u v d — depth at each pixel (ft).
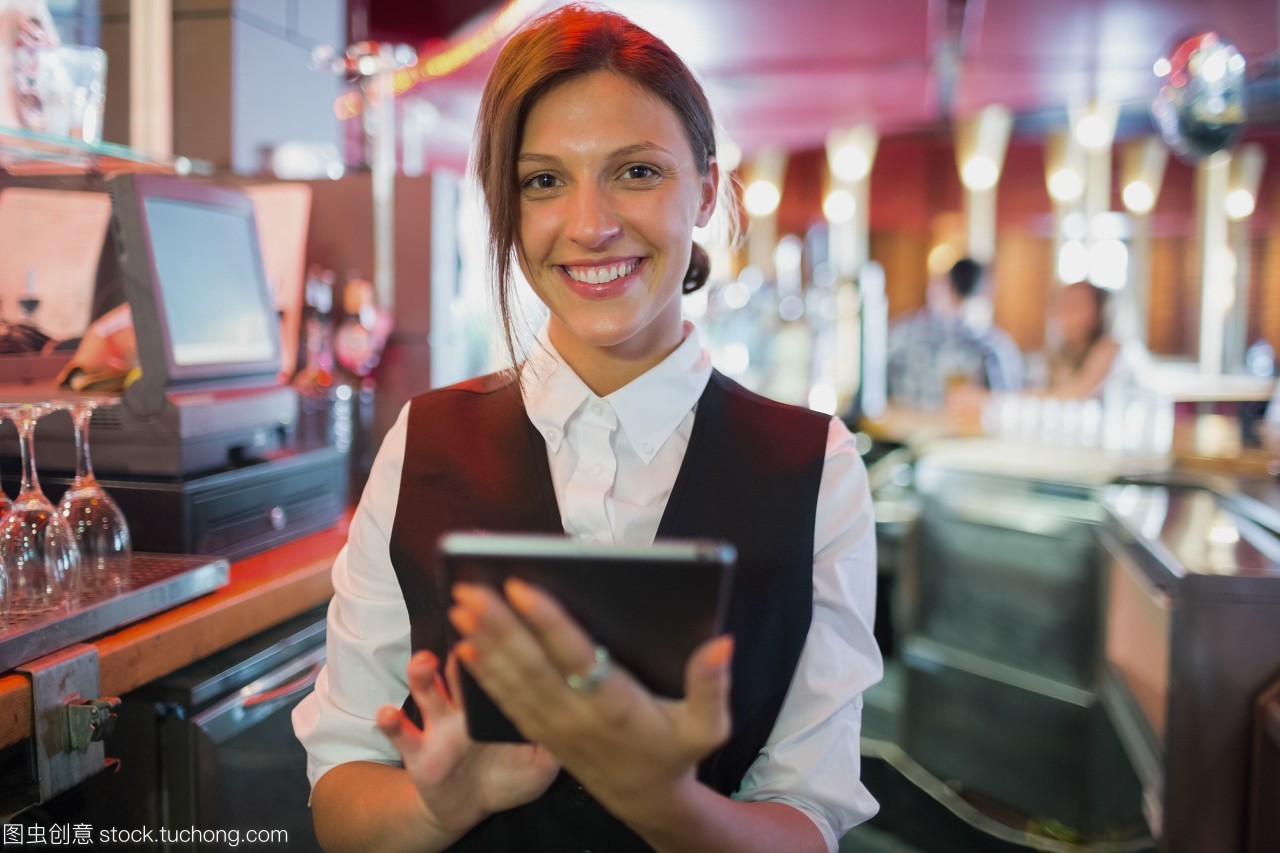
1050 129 22.21
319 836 3.28
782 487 3.33
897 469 11.90
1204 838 5.87
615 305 3.15
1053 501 8.94
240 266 5.93
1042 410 11.87
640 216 3.08
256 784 4.84
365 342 7.25
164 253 5.16
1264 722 5.65
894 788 9.71
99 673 3.92
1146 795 6.47
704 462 3.37
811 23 14.02
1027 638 8.91
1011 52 15.61
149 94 8.03
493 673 2.15
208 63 7.98
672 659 2.24
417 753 2.53
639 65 3.09
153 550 5.07
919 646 10.10
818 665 3.31
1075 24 14.05
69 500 4.42
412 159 12.00
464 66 14.48
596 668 2.12
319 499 6.33
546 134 3.09
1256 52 15.30
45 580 4.01
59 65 5.27
